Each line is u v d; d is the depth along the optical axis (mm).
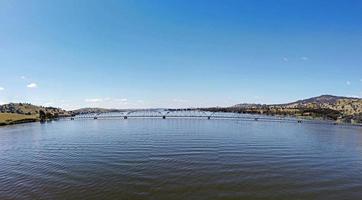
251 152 61031
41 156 59812
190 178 40344
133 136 94812
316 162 51500
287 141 81375
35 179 40906
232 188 36031
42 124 182750
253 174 42500
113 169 46000
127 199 32312
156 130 118188
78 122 196875
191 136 93625
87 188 36281
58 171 45500
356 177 41500
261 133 105688
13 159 57562
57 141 86000
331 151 64188
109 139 87312
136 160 52812
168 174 42469
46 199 32500
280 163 50156
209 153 59594
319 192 34750
